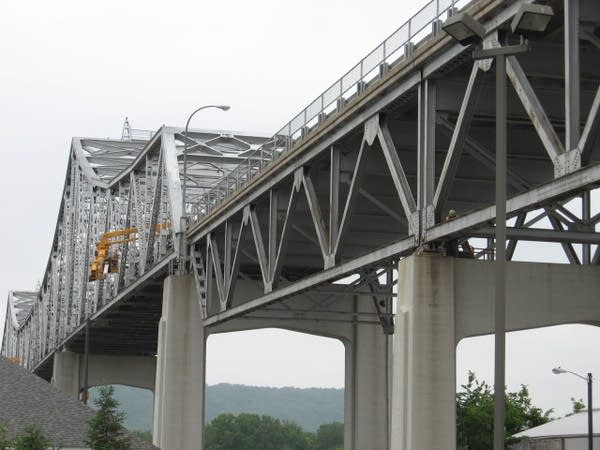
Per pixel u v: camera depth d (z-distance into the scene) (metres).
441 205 36.25
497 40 31.81
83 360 126.00
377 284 68.38
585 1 28.98
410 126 43.03
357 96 41.34
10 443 42.56
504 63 24.95
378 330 70.88
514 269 38.78
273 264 53.06
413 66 36.72
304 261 70.75
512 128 41.91
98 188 105.75
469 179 48.81
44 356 140.50
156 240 77.62
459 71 37.19
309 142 46.53
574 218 41.16
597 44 30.08
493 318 37.53
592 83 37.50
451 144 34.75
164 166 75.06
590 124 27.28
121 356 125.19
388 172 47.97
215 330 69.38
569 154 27.98
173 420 67.69
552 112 38.62
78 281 112.69
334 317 70.44
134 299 89.00
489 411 89.12
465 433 89.25
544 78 35.97
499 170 24.53
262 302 54.66
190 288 69.25
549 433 82.06
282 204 57.59
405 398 37.22
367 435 69.75
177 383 68.19
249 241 67.62
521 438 82.81
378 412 70.12
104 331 107.81
